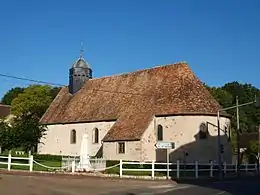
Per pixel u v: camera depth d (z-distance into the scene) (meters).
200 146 42.16
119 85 52.94
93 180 29.44
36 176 29.59
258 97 33.56
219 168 36.12
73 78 58.53
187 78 46.03
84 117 51.78
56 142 54.62
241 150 71.62
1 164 36.34
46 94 80.50
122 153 43.66
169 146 34.16
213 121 43.31
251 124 98.25
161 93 46.38
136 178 33.16
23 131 42.78
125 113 47.38
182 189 24.45
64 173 33.84
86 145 36.69
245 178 37.19
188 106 42.81
